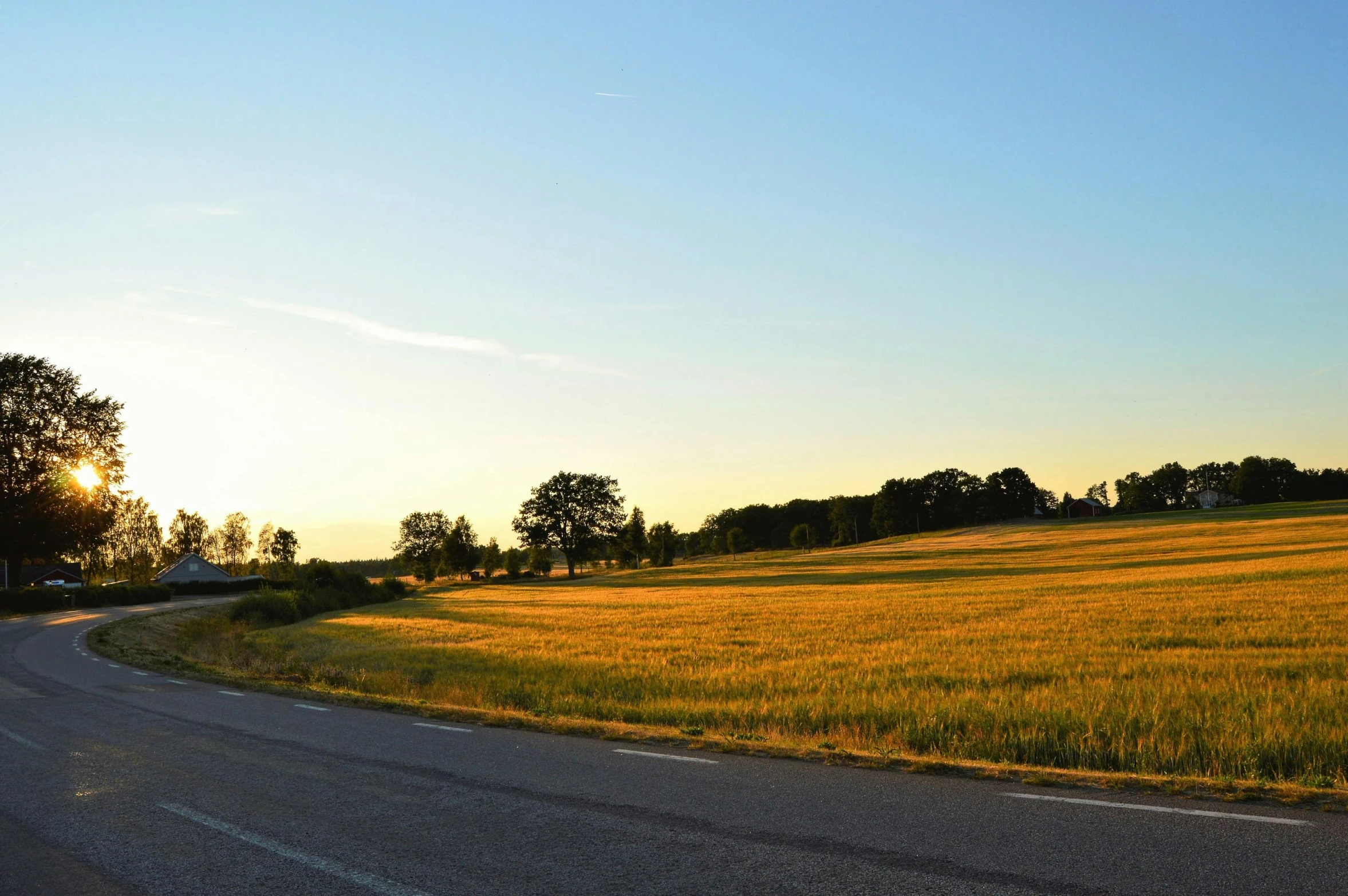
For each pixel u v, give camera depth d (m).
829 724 13.04
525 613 48.31
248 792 8.44
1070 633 24.52
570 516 123.38
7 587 64.19
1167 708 12.50
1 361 55.31
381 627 42.47
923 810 7.23
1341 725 11.01
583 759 9.71
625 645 27.50
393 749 10.56
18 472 55.50
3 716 13.91
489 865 6.12
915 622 30.41
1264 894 5.21
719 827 6.88
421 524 152.38
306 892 5.71
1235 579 40.41
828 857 6.10
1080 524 129.38
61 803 8.16
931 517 173.75
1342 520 90.00
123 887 5.89
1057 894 5.30
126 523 140.00
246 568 156.75
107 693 16.98
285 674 22.94
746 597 53.47
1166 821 6.73
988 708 13.03
